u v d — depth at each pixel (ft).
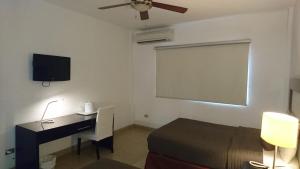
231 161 6.79
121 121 14.84
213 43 12.06
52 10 9.82
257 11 10.59
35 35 9.18
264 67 10.80
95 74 12.46
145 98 15.35
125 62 14.98
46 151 9.88
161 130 9.21
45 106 9.76
